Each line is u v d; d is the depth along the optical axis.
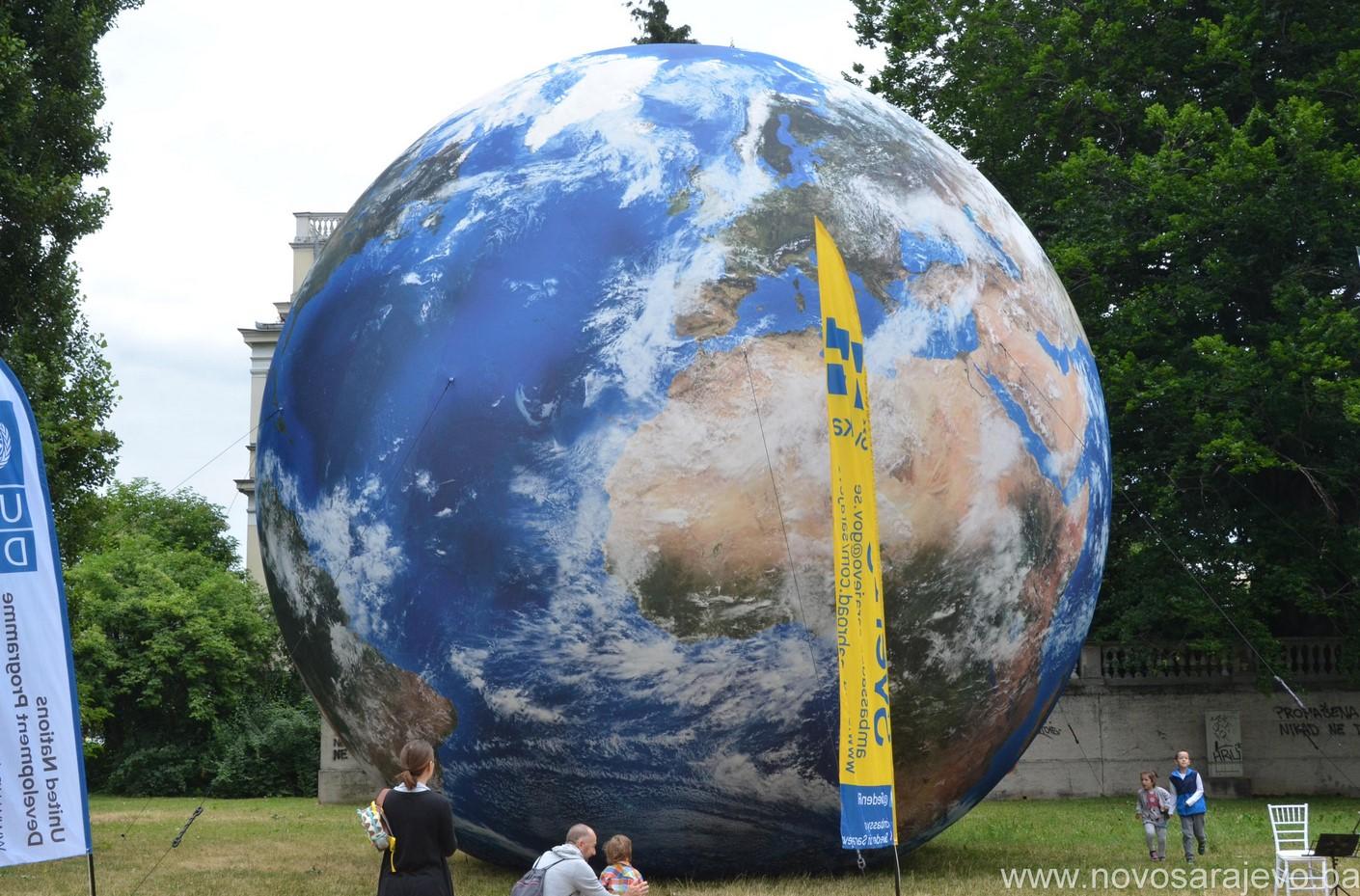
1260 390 26.66
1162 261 29.44
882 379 13.19
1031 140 32.03
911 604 13.21
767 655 12.84
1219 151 26.89
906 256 13.77
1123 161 29.30
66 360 23.23
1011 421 13.87
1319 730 29.16
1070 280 28.72
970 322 13.89
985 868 15.66
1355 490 27.84
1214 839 19.16
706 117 14.17
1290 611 31.70
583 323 13.05
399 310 13.83
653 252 13.25
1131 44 29.66
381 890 8.67
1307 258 27.20
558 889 8.88
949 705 13.66
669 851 14.01
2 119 21.73
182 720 37.94
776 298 13.14
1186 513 29.06
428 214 14.26
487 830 14.38
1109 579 30.14
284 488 14.57
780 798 13.46
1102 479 15.30
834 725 13.16
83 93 23.06
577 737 13.11
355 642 13.83
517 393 13.03
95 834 21.91
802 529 12.80
